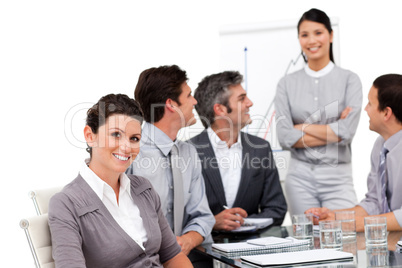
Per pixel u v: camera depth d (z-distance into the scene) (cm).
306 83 404
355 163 442
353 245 240
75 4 421
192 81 438
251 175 344
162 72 278
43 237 194
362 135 438
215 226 301
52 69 413
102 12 426
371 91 314
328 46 400
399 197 303
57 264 187
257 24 416
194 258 257
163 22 437
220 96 353
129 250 200
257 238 268
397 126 306
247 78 418
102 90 419
